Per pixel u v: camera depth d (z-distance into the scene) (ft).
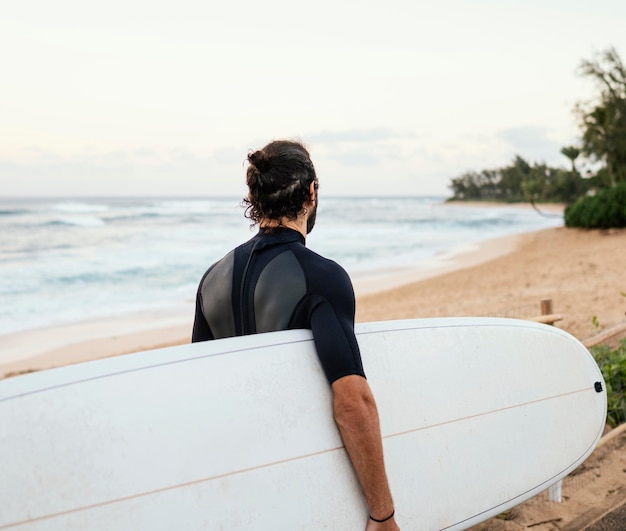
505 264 56.29
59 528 4.22
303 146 5.25
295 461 4.96
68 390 4.50
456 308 31.78
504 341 6.92
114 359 4.78
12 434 4.27
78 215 154.30
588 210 95.50
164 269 55.67
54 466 4.29
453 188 469.57
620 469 9.61
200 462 4.66
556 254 61.93
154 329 31.91
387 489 4.83
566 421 7.35
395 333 6.07
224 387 4.85
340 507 5.07
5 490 4.16
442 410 6.12
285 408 4.99
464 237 98.48
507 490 6.58
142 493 4.45
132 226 117.08
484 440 6.42
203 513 4.61
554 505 8.59
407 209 278.05
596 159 116.37
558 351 7.49
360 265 60.29
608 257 51.26
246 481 4.78
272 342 4.98
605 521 7.97
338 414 4.68
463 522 6.13
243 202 5.36
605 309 25.21
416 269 56.44
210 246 78.13
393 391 5.82
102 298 41.60
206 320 5.48
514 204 393.50
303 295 4.82
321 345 4.66
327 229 118.21
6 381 4.47
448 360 6.33
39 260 62.44
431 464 5.93
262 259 5.08
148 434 4.56
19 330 31.65
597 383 7.84
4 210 174.50
